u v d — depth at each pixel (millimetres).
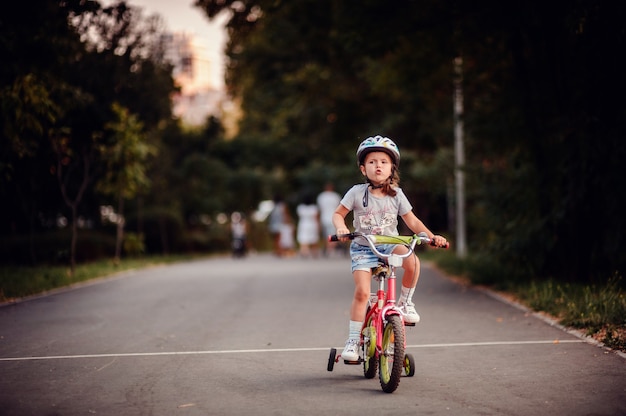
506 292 13906
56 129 16125
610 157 12680
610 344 8250
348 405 6160
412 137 30609
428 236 6629
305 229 31766
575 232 13570
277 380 7109
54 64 14211
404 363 7211
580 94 12992
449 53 15383
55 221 24172
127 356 8297
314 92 30969
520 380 6926
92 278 18047
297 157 43031
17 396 6500
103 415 5922
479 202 16297
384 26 14906
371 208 6871
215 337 9555
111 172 19844
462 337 9289
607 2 11031
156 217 29969
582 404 6062
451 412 5906
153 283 17062
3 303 13094
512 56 14727
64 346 8906
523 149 14805
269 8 18484
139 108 21125
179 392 6648
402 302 7004
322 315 11531
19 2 13078
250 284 16766
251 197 42750
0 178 15109
